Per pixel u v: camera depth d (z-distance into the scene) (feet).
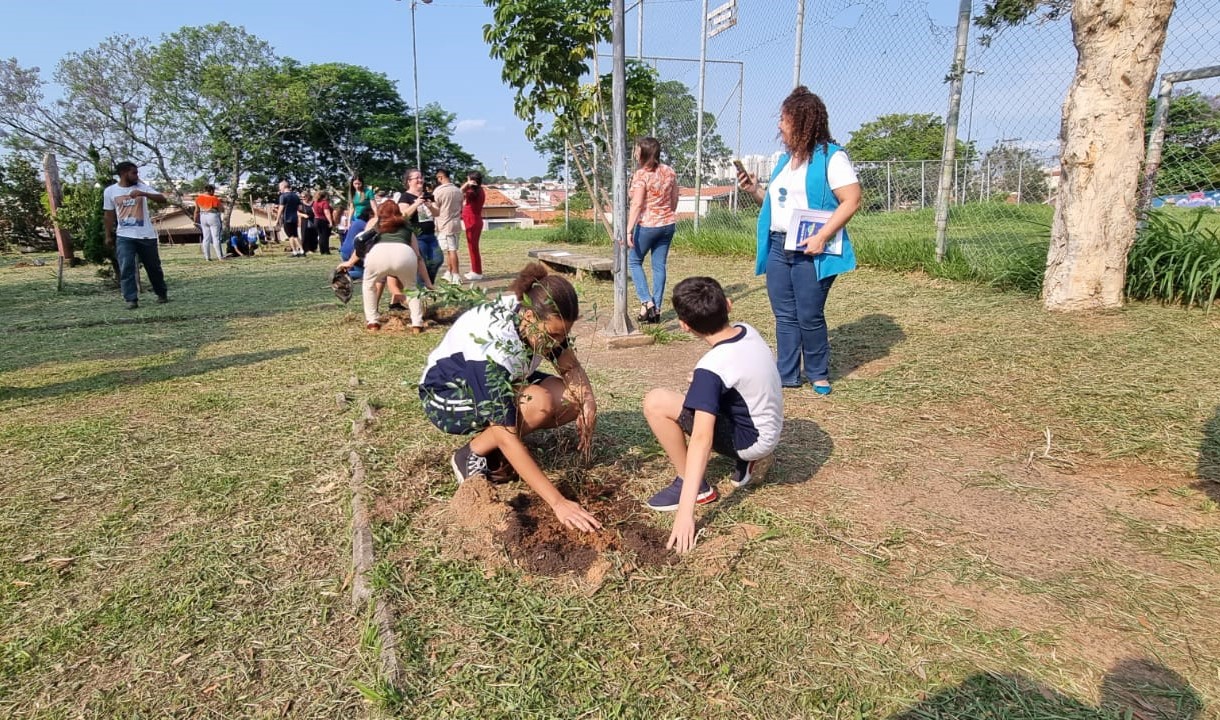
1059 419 11.89
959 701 6.03
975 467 10.45
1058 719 5.78
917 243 26.40
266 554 8.64
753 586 7.63
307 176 142.72
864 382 14.37
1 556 8.71
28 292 33.22
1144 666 6.40
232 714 6.16
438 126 157.79
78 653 6.98
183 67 97.76
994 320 18.04
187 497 10.16
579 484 9.95
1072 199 17.84
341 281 23.07
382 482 10.19
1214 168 19.15
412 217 29.14
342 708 6.16
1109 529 8.66
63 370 17.67
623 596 7.50
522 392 8.85
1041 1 21.35
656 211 20.59
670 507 9.18
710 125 42.39
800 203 13.10
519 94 22.26
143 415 13.85
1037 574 7.79
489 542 8.43
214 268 44.06
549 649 6.73
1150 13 16.30
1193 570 7.79
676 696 6.15
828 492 9.79
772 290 13.80
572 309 8.91
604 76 23.71
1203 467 9.96
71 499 10.19
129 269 27.37
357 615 7.43
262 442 12.23
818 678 6.32
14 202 62.08
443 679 6.40
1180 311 17.47
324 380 16.08
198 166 102.12
